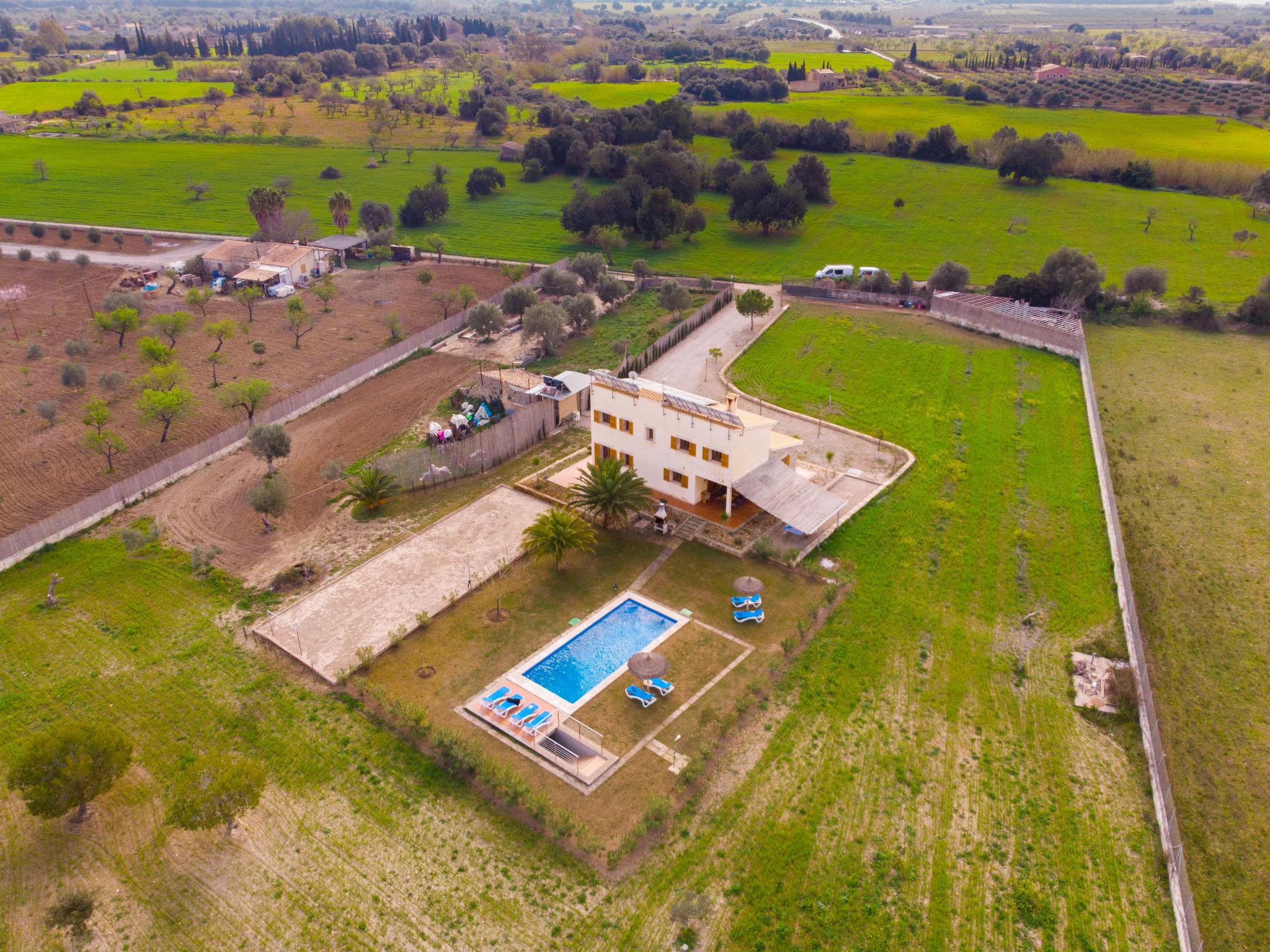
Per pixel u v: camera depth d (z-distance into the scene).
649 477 61.47
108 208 143.00
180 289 106.81
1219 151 171.00
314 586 51.31
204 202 147.75
